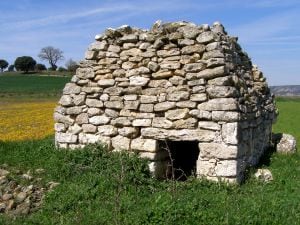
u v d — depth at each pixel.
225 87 10.35
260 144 13.38
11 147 13.58
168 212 7.81
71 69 129.38
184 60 10.95
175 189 9.48
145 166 10.77
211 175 10.41
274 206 8.46
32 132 24.38
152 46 11.37
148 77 11.27
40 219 8.41
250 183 10.67
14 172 10.97
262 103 14.02
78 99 11.98
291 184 10.38
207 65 10.62
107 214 8.27
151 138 11.09
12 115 36.81
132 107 11.29
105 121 11.61
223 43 11.20
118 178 9.58
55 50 138.88
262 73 14.95
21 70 128.88
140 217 7.82
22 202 9.45
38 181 10.40
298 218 8.01
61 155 11.55
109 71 11.76
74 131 12.01
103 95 11.70
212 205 8.48
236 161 10.22
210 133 10.42
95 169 10.73
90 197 9.17
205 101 10.54
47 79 104.69
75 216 8.32
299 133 28.28
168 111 10.91
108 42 11.97
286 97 76.31
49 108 45.06
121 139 11.41
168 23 11.48
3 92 76.19
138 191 9.55
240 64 12.77
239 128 10.41
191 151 13.26
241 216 7.84
